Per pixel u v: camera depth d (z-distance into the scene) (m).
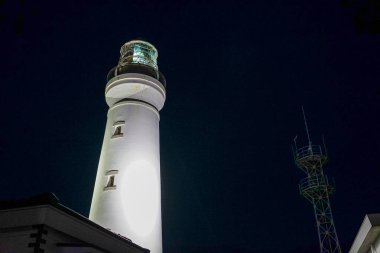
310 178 39.00
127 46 37.56
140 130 31.88
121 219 27.64
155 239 28.48
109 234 19.53
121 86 33.31
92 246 17.77
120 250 20.17
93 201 29.69
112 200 28.41
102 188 29.38
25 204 16.58
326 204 37.69
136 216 28.14
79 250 17.02
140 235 27.59
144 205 28.92
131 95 33.53
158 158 32.50
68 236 17.42
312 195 38.38
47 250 16.22
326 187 38.06
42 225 16.17
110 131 32.25
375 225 19.11
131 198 28.64
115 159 30.36
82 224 17.95
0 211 16.78
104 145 32.09
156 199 30.20
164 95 35.22
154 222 29.08
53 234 16.73
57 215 16.75
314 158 39.50
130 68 34.75
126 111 32.59
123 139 31.22
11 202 16.92
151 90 33.75
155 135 33.06
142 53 37.09
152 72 35.47
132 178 29.47
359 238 22.00
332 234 36.44
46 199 16.42
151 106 33.94
